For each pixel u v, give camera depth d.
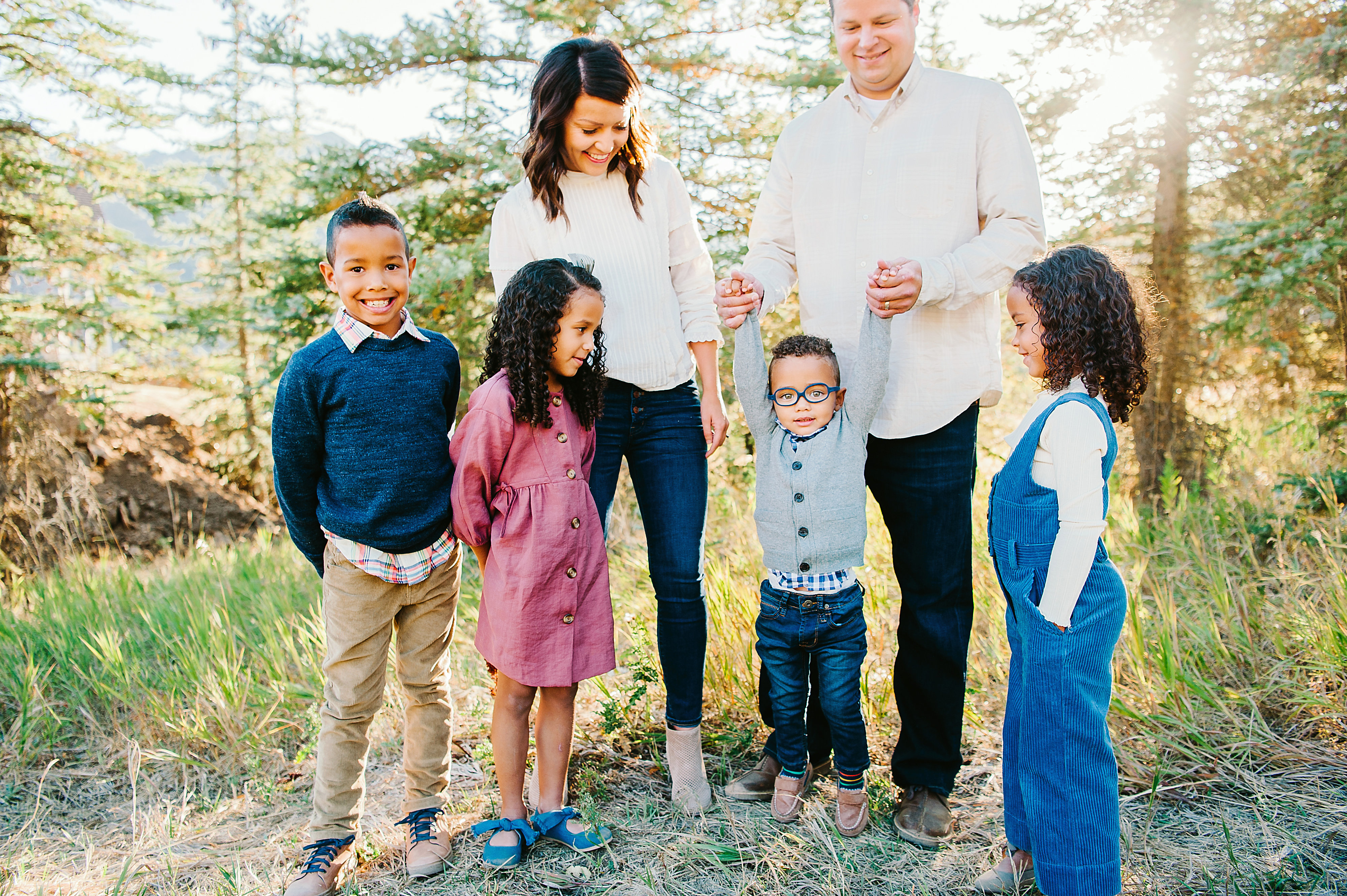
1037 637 1.92
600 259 2.45
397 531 2.16
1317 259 5.40
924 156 2.30
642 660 3.12
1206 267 6.71
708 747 2.85
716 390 2.62
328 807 2.21
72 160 10.09
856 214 2.40
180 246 12.83
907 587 2.40
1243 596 3.30
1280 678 2.84
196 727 3.21
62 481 9.48
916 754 2.36
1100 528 1.87
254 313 9.04
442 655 2.38
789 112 6.87
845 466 2.29
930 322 2.31
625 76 2.26
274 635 3.94
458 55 6.82
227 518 11.03
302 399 2.11
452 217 6.96
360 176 6.99
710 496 5.90
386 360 2.20
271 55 6.82
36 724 3.31
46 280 10.12
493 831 2.29
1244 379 7.32
